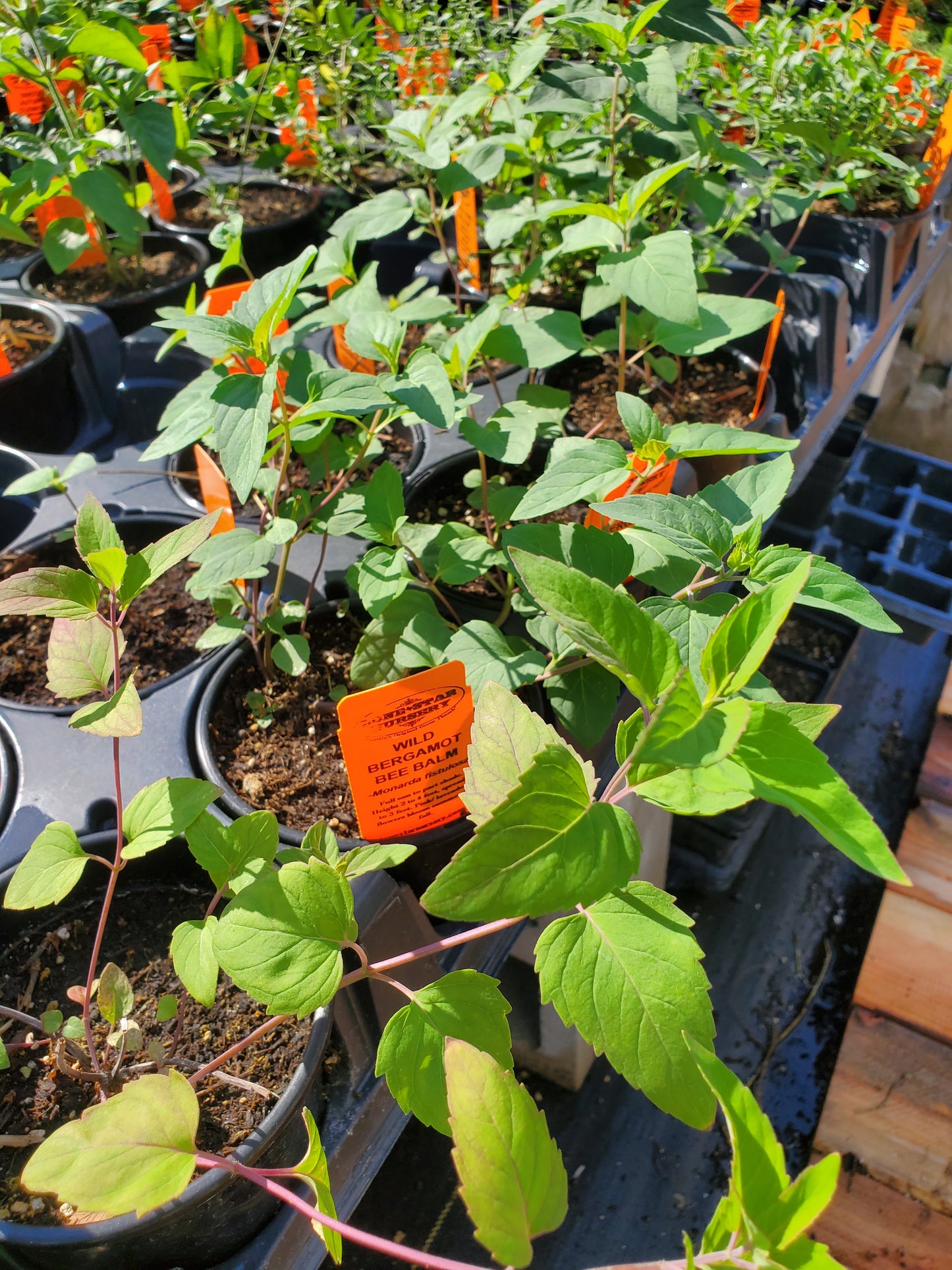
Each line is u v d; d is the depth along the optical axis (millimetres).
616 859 594
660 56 1437
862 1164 1516
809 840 2242
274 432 1117
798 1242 452
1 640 1482
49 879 853
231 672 1325
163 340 2080
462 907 557
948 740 1976
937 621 2129
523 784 591
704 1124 683
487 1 2701
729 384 1993
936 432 3572
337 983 749
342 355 1872
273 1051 944
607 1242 1587
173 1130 661
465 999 792
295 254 2689
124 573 809
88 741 1235
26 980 1033
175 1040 942
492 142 1629
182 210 2713
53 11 1996
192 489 1749
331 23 2334
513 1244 494
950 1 3230
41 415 1969
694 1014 698
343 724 983
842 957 2012
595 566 1003
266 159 2500
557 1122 1742
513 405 1364
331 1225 604
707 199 1730
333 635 1411
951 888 1758
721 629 592
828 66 2121
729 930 2051
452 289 2314
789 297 2098
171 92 2330
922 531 2408
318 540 1548
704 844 2027
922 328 3707
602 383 1967
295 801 1176
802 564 540
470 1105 521
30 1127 899
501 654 1122
